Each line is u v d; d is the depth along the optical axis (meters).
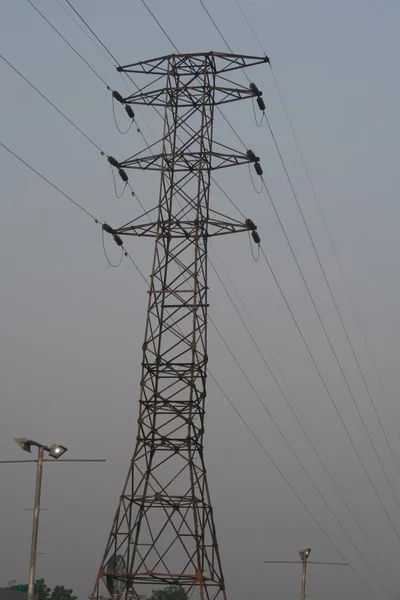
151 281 62.00
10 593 63.84
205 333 61.59
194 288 61.53
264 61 64.12
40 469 48.25
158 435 59.25
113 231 63.34
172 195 63.62
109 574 56.50
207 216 63.12
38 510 47.84
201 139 63.94
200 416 60.09
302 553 87.12
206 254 63.09
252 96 64.44
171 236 63.09
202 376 60.91
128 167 64.25
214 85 64.88
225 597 57.22
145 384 60.31
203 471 59.06
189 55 65.00
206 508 58.19
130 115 66.31
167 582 56.56
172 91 65.19
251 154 62.72
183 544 56.81
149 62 65.31
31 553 47.12
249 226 61.97
